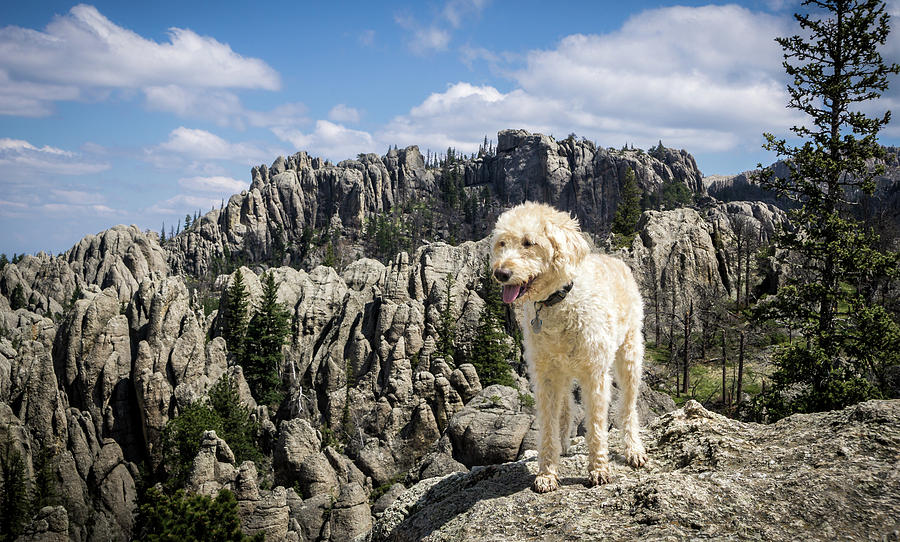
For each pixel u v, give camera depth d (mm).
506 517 4781
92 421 61500
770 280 90500
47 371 61188
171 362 63406
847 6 28359
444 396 54469
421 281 83688
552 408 5277
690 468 5070
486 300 78062
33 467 56875
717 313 75250
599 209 194625
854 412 5039
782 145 29938
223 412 57406
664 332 78500
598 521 4293
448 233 190750
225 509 27812
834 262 28984
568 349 4984
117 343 64250
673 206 169125
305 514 41375
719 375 64750
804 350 27500
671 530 3877
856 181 29391
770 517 3852
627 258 90375
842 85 27766
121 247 143125
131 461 61250
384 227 184125
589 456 5141
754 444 5223
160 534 26734
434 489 6965
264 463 54406
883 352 26406
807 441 4938
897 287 43594
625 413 5680
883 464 4176
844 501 3836
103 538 54875
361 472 48844
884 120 27766
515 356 66375
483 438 45938
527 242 4719
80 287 130375
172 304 67500
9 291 127875
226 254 191500
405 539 5707
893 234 62500
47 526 41188
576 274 4883
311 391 69938
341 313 81312
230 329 74562
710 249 94812
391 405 58031
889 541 3439
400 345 68250
